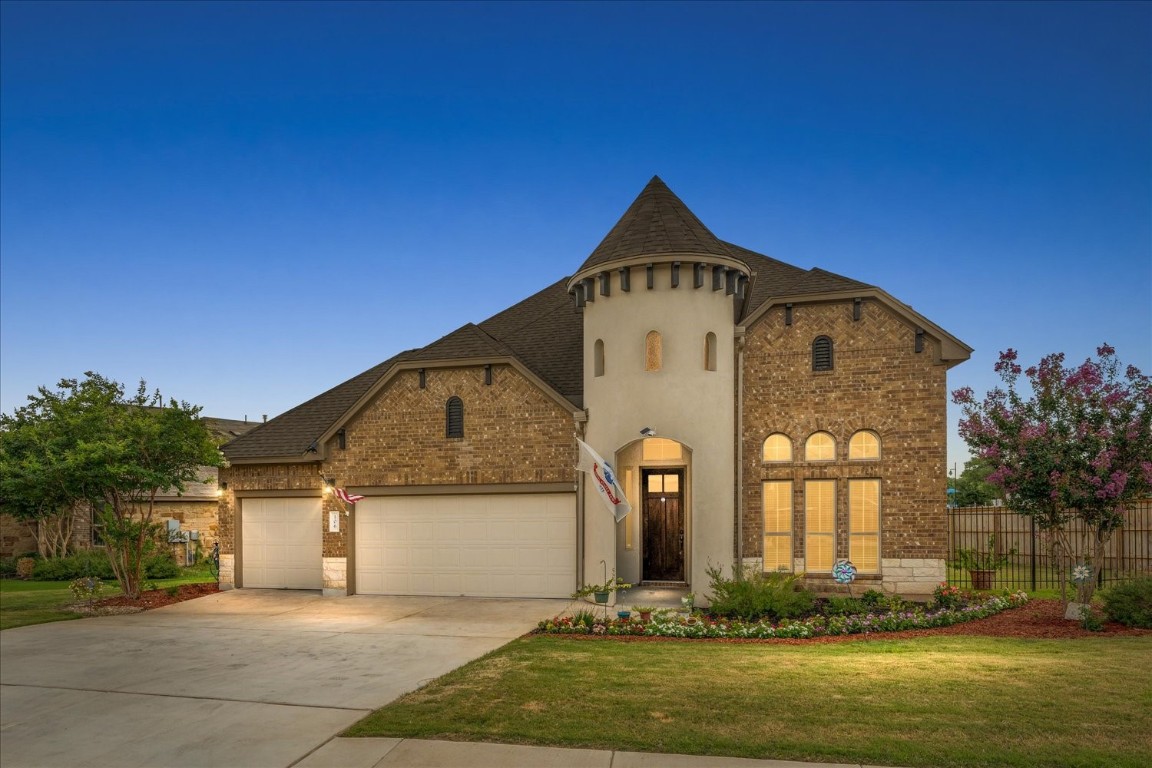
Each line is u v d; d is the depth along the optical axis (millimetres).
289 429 19891
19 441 19562
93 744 7949
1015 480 12953
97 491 17719
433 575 17828
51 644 12844
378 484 18219
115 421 17578
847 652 10562
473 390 17781
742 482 16469
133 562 18438
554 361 18875
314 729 8031
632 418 15930
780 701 8086
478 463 17578
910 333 15992
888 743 6793
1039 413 12906
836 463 16156
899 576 15664
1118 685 8414
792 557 16219
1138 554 17797
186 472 18859
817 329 16516
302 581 19109
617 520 15930
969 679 8781
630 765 6594
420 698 8719
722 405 15969
